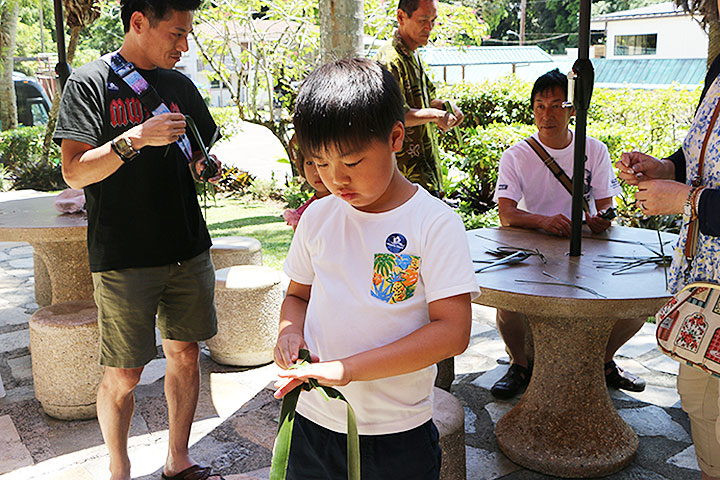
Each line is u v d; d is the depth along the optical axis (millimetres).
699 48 23156
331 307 1563
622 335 3566
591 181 3709
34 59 19344
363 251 1541
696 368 1933
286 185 10375
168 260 2633
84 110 2441
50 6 27812
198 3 2516
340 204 1601
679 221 5852
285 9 9914
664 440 3164
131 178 2537
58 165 11055
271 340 4133
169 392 2854
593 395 2934
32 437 3344
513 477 2881
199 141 2727
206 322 2787
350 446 1389
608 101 10875
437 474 1659
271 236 7656
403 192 1552
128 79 2541
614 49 25766
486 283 2654
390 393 1543
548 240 3375
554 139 3672
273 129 10125
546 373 2965
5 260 6945
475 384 3828
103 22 31766
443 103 3928
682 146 2143
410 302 1517
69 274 4254
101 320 2619
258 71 10125
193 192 2789
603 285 2604
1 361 4332
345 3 5211
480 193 7945
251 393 3764
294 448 1693
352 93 1352
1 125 13961
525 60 21453
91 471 3021
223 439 3270
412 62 3770
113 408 2684
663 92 11008
